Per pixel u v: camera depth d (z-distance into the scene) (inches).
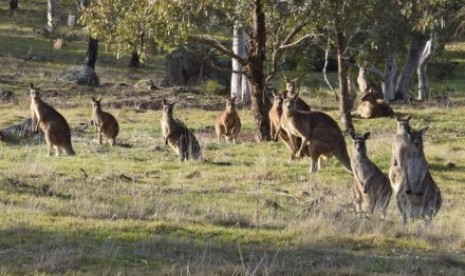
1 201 1199.6
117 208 1174.3
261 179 1588.3
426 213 1256.8
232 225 1121.4
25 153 1809.8
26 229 1013.2
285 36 2348.7
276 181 1577.3
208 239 1027.3
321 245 1031.6
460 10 2532.0
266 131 2164.1
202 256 926.4
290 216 1216.2
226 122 2084.2
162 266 885.2
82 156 1796.3
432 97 3459.6
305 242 1035.9
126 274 845.8
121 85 3088.1
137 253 933.2
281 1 2053.4
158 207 1196.5
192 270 866.8
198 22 2050.9
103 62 3902.6
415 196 1251.2
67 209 1154.0
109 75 3503.9
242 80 2871.6
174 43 2028.8
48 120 1796.3
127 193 1360.7
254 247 1000.9
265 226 1128.8
